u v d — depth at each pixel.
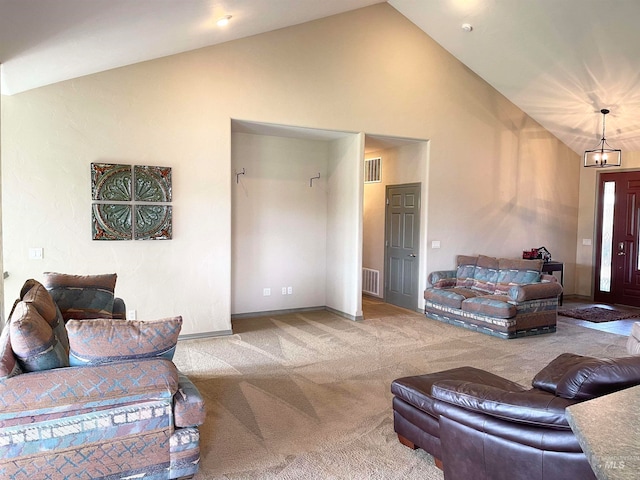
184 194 5.06
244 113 5.32
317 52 5.70
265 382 3.92
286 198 6.57
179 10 3.48
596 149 7.74
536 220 7.77
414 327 5.90
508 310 5.33
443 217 6.79
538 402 1.90
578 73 5.97
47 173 4.46
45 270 4.49
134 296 4.88
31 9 2.52
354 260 6.21
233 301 6.28
